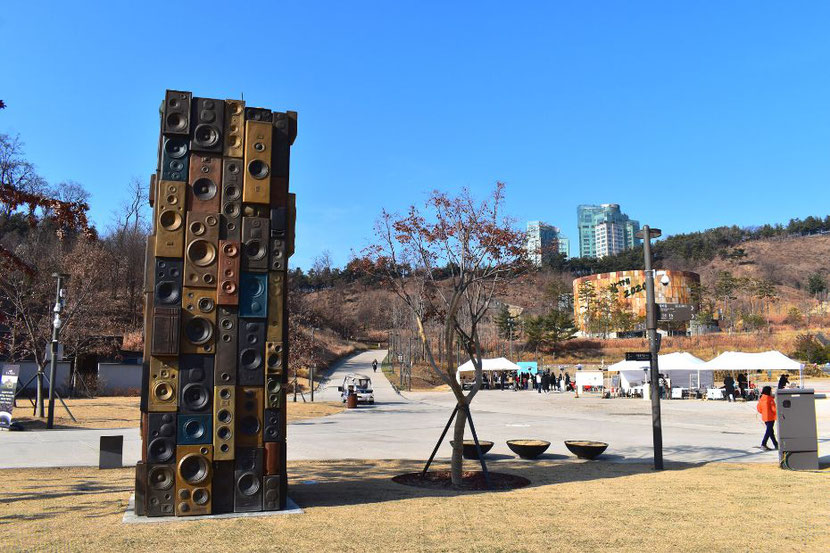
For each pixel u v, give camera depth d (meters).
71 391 33.88
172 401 7.41
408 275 13.24
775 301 119.81
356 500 8.52
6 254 7.84
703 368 36.84
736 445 16.22
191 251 7.64
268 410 7.73
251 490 7.59
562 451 15.02
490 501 8.49
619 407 32.66
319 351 72.31
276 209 8.01
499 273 12.74
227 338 7.65
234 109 8.10
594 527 6.95
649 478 10.70
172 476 7.34
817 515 7.64
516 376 55.12
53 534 6.43
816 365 64.88
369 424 22.23
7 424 18.12
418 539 6.36
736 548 6.10
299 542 6.19
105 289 50.28
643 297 96.19
